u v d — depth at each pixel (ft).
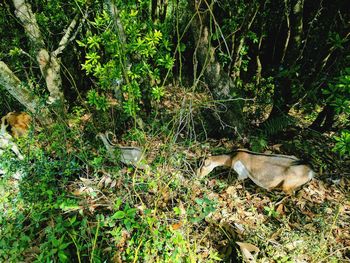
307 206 12.48
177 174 12.34
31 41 14.53
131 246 9.49
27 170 12.08
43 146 14.67
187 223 10.14
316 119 18.99
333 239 10.86
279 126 16.84
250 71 27.04
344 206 12.70
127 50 11.58
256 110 19.44
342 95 12.40
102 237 10.19
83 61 23.59
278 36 24.52
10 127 15.21
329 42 15.28
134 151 12.55
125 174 12.73
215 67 15.02
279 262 9.58
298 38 16.30
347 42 16.15
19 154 13.21
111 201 11.43
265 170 12.16
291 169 11.85
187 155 14.26
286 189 12.16
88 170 13.42
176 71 27.09
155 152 13.92
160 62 11.55
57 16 18.60
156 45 14.78
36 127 16.05
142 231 9.27
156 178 11.55
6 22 19.61
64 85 21.29
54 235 9.31
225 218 11.64
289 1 18.81
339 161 15.83
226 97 15.75
